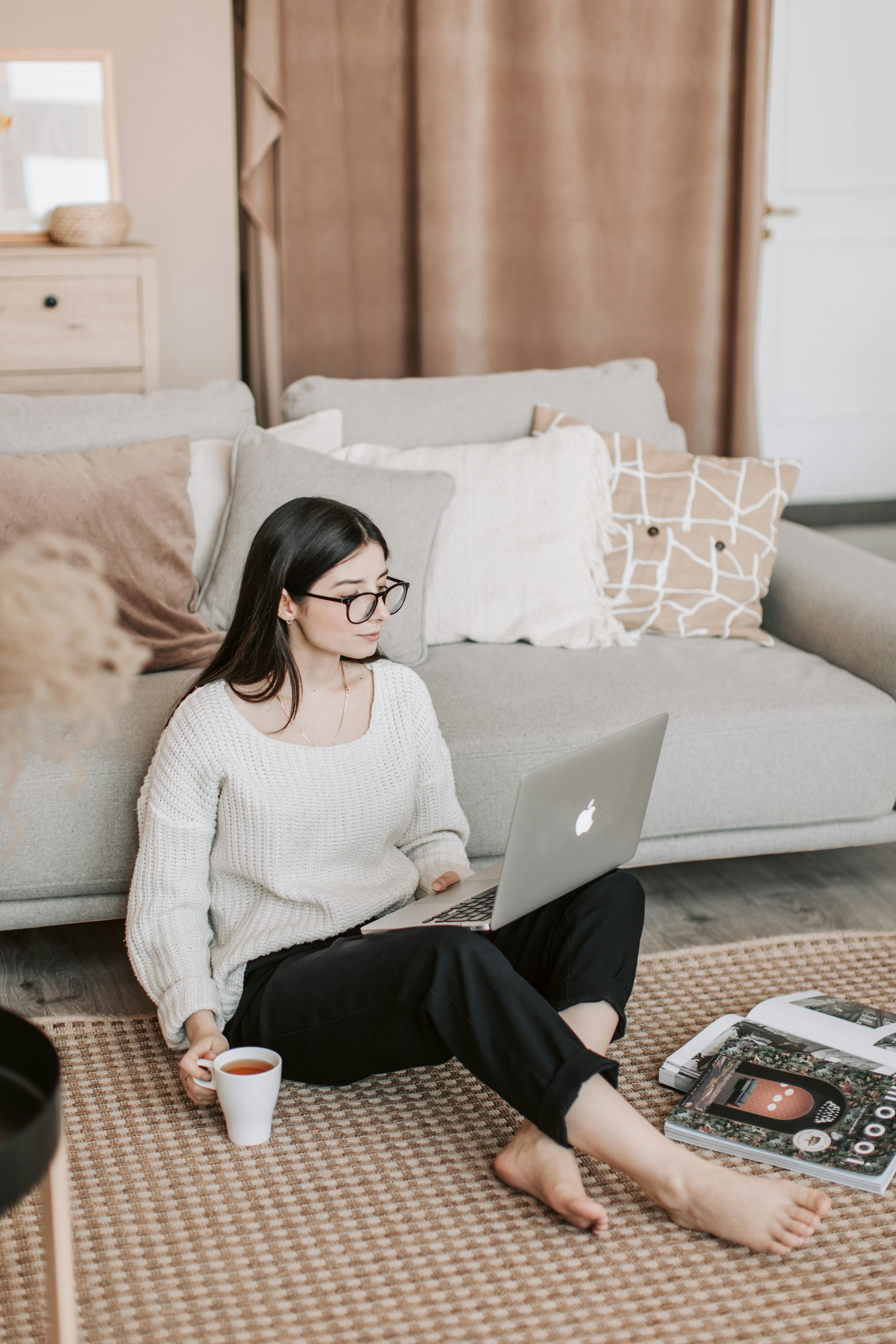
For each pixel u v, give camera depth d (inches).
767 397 188.1
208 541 92.0
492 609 93.4
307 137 147.4
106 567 84.1
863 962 81.0
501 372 161.8
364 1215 57.6
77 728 50.9
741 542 98.2
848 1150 59.4
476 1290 53.1
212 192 147.6
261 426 156.6
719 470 100.2
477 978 55.6
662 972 79.4
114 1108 65.3
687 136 157.8
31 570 35.7
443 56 147.1
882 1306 52.4
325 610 61.2
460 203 152.9
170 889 63.3
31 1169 36.2
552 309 160.4
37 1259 54.3
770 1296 52.8
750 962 80.7
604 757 59.1
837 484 194.7
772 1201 53.7
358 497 89.4
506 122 153.6
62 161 139.0
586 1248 55.4
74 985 79.0
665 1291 53.1
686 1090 66.2
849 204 182.7
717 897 91.6
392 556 89.1
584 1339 50.5
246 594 63.1
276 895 64.1
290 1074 63.6
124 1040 71.5
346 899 64.3
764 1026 70.1
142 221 146.6
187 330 151.2
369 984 58.3
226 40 143.1
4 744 39.0
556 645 93.1
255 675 63.2
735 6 154.9
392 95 150.2
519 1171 57.6
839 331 187.9
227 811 63.2
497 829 80.9
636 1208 57.8
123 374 136.5
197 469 92.7
